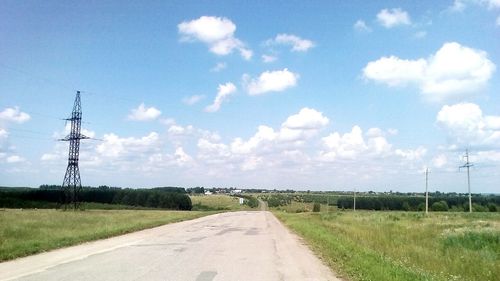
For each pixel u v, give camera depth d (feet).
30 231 74.33
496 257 61.62
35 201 302.25
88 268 41.34
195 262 46.98
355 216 204.85
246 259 50.57
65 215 142.31
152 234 85.87
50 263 44.24
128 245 63.82
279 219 177.06
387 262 45.34
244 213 262.67
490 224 133.80
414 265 46.88
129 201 366.63
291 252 58.80
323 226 114.42
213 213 255.29
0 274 37.40
